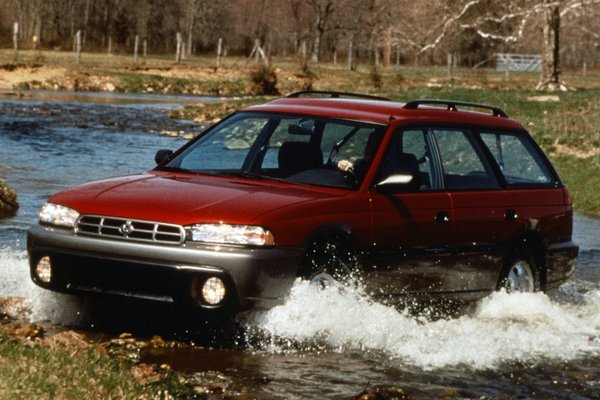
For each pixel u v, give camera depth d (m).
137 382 7.52
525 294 11.49
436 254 10.41
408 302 10.30
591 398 8.57
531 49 126.44
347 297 9.51
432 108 11.27
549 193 11.96
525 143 11.99
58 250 9.07
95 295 9.02
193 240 8.78
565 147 29.36
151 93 65.19
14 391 6.55
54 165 24.33
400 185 9.86
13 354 7.36
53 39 140.00
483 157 11.27
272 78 67.69
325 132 10.41
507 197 11.30
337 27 134.50
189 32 132.75
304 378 8.47
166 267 8.73
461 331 10.17
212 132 10.84
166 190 9.41
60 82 63.31
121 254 8.85
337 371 8.73
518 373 9.16
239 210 8.97
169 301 8.79
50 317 9.86
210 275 8.73
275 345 9.28
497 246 11.11
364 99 11.89
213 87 68.38
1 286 10.73
